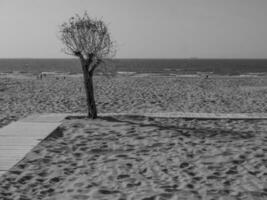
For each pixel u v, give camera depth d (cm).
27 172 640
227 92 2056
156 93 1962
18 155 730
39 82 2833
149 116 1122
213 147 774
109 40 1065
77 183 588
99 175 622
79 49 1052
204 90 2172
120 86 2422
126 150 768
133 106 1470
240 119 1082
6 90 2173
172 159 699
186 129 950
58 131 929
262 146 775
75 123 1014
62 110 1362
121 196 532
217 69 7150
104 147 791
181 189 556
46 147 790
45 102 1588
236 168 645
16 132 913
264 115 1152
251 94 1952
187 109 1385
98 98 1730
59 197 537
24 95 1894
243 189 554
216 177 604
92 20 1053
